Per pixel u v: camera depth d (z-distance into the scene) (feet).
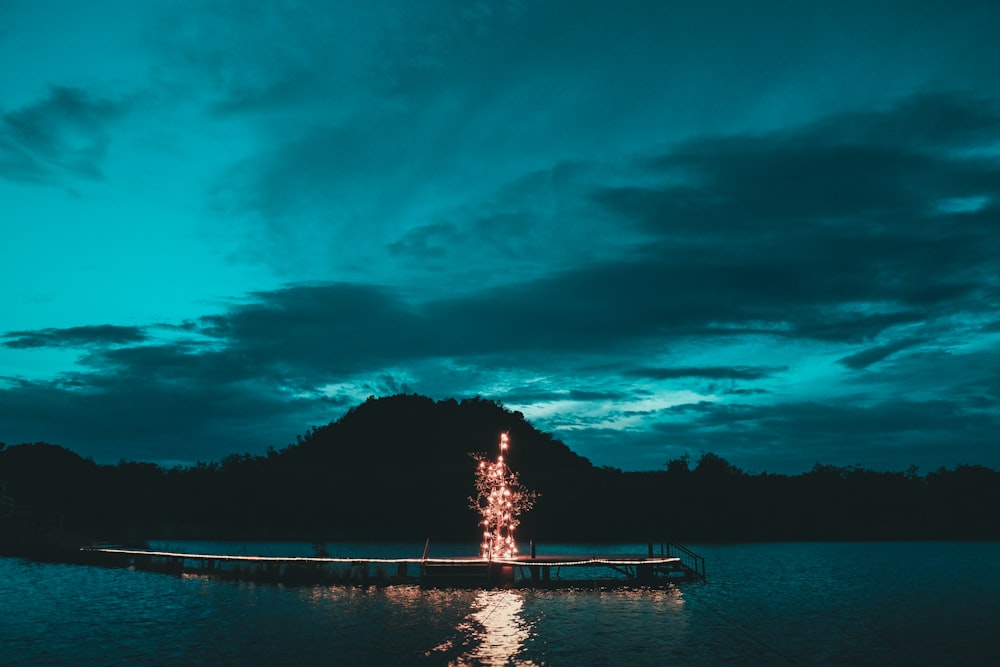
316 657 83.71
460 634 97.96
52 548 207.72
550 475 446.60
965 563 246.68
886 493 460.96
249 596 134.82
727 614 121.70
